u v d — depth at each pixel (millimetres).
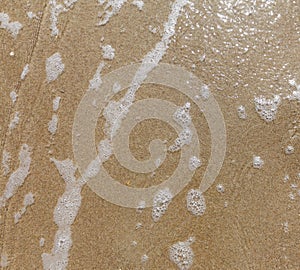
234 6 1030
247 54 1018
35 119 1038
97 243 1007
